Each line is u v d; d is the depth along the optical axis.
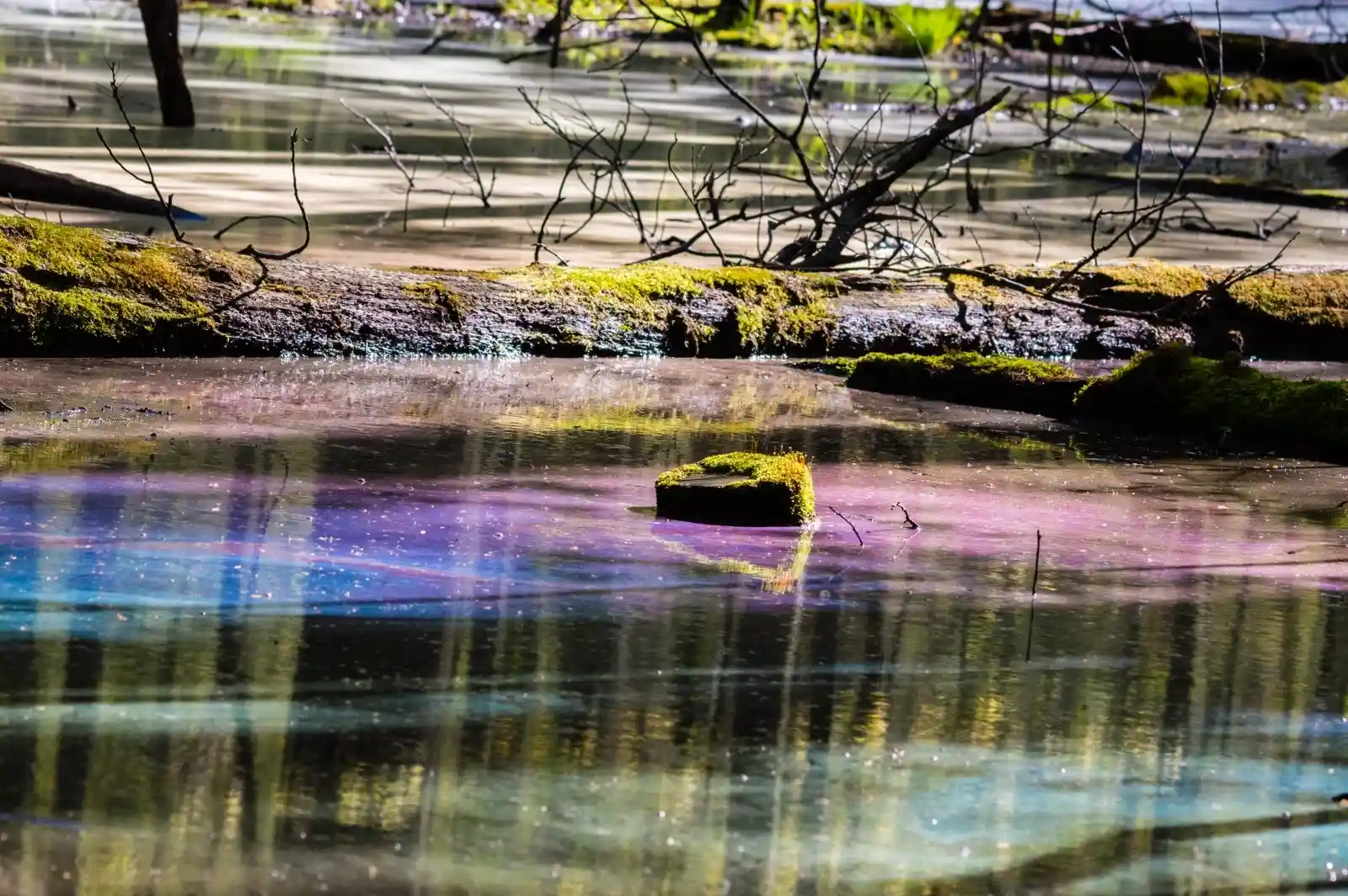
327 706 5.54
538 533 7.84
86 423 9.52
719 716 5.66
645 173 21.58
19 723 5.24
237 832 4.62
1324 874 4.74
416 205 17.92
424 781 5.01
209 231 15.32
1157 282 14.35
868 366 12.46
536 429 10.23
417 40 41.06
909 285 14.17
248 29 41.06
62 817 4.64
